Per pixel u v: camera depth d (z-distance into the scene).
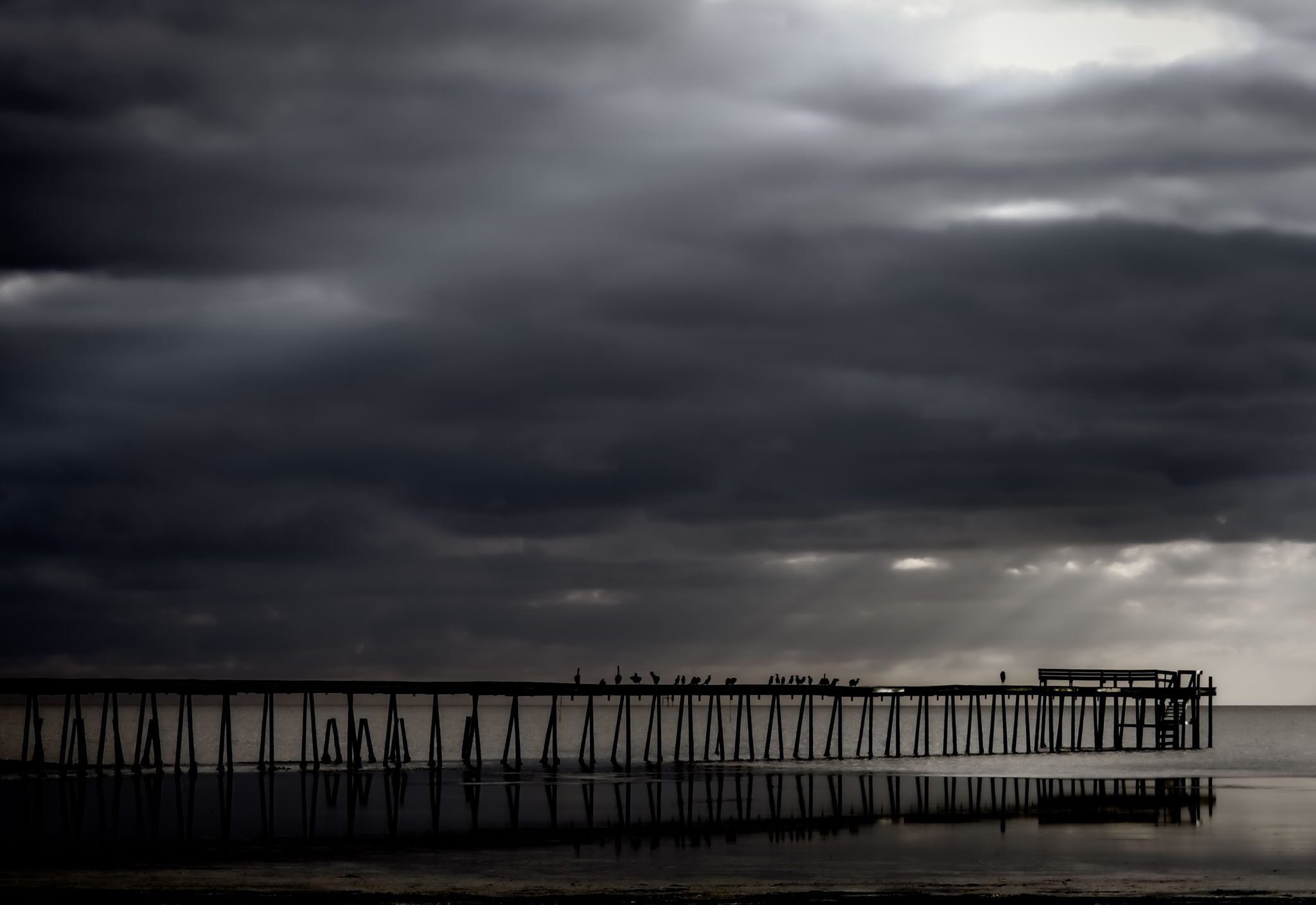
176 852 55.81
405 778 91.00
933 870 51.81
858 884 48.34
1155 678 127.81
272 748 86.31
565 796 79.69
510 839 60.00
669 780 91.19
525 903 44.03
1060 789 85.38
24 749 83.25
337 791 81.12
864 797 79.81
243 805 73.25
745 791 83.31
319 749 186.25
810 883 48.81
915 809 72.94
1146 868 52.34
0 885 47.75
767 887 47.75
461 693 95.81
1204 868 52.25
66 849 56.69
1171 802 77.56
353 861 53.56
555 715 99.94
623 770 101.00
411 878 49.47
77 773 89.75
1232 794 81.94
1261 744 184.62
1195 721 133.38
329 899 44.66
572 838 60.84
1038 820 67.88
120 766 84.06
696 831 63.22
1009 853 56.19
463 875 50.09
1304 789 86.44
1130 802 77.62
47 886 47.56
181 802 74.81
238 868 51.66
